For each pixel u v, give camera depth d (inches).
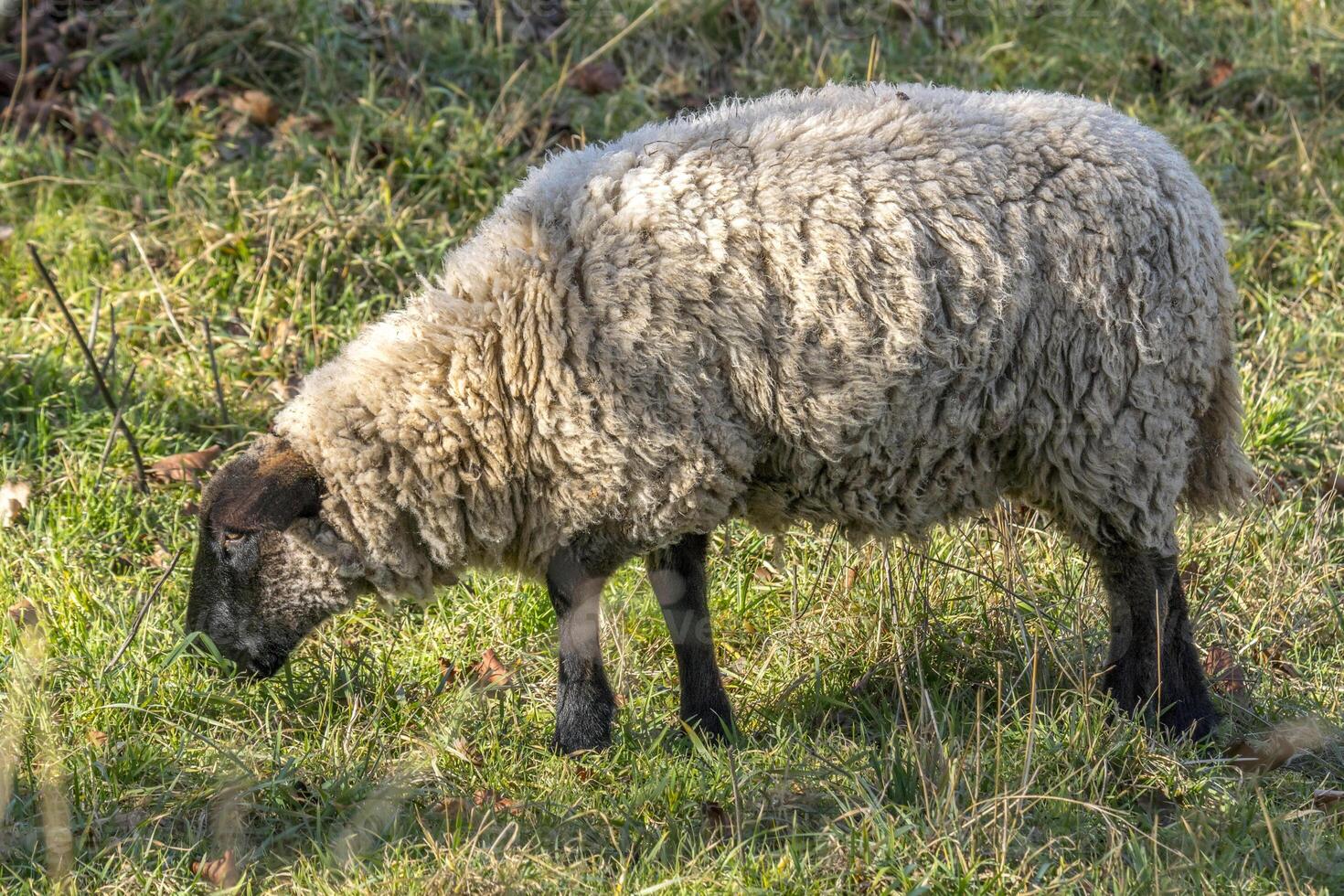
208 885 481.1
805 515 573.9
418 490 545.0
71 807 515.5
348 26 1023.0
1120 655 577.6
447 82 976.3
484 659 640.4
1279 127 1018.1
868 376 519.8
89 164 921.5
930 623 631.8
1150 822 510.3
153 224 873.5
